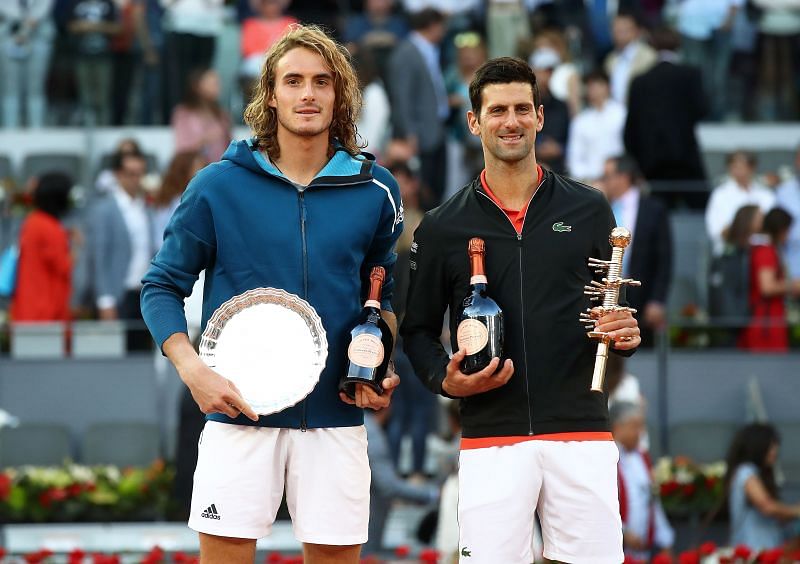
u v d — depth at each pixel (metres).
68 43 37.22
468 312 11.95
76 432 27.14
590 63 38.47
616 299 11.93
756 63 38.25
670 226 27.88
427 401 24.81
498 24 37.75
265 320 11.59
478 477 12.18
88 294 28.09
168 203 28.22
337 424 11.82
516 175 12.25
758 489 22.34
